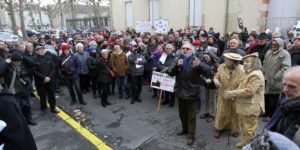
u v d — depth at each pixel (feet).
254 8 47.62
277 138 4.82
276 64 18.16
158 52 25.16
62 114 22.35
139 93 24.85
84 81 28.32
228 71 15.76
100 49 29.63
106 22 115.55
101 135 18.08
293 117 6.93
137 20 72.18
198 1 56.49
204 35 27.96
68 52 26.68
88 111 22.85
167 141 16.84
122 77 25.43
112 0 82.74
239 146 15.31
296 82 7.09
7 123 7.34
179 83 16.08
